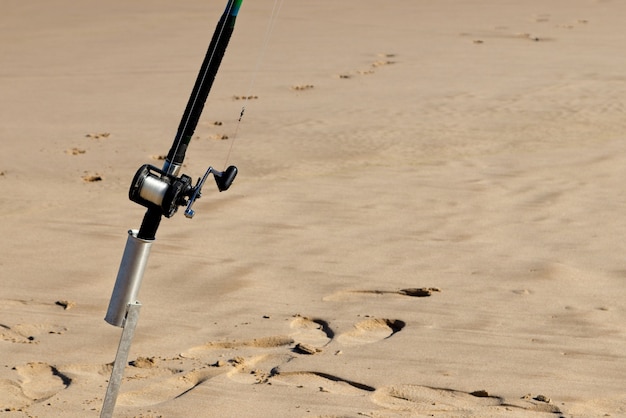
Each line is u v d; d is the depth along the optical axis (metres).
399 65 18.88
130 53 21.19
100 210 9.40
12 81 17.86
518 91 15.74
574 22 25.14
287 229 8.60
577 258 7.72
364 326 6.36
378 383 5.38
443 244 8.13
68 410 5.02
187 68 19.16
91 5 29.62
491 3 29.64
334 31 24.00
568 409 5.03
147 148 12.32
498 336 6.10
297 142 12.45
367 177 10.52
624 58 18.97
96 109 15.09
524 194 9.70
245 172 10.88
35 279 7.26
